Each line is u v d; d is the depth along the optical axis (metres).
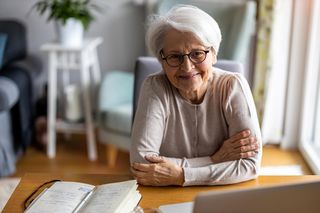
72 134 3.27
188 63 1.18
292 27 2.70
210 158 1.26
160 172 1.14
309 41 2.66
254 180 1.19
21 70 2.75
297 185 0.72
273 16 2.56
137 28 3.17
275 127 2.92
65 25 2.65
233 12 2.64
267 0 2.56
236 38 2.53
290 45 2.74
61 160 2.84
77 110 2.91
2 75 2.55
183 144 1.31
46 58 3.25
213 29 1.19
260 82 2.73
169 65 1.21
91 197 1.02
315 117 2.80
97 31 3.21
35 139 3.07
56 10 2.66
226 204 0.71
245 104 1.28
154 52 1.26
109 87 2.68
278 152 2.86
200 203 0.71
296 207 0.72
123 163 2.80
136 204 1.01
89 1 3.03
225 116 1.28
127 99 2.75
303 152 2.75
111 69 3.26
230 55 2.54
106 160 2.85
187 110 1.28
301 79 2.77
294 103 2.82
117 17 3.16
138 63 1.55
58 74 3.26
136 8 3.12
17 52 2.97
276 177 1.20
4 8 3.17
